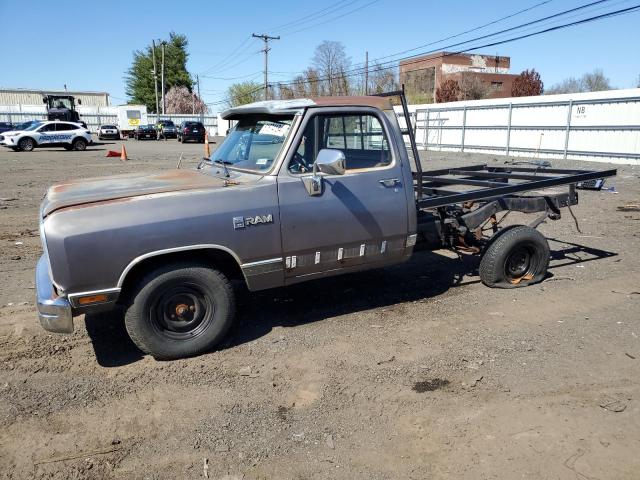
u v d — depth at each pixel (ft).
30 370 13.42
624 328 15.53
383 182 15.61
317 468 9.71
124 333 15.62
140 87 295.07
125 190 13.51
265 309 17.40
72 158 83.71
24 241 27.25
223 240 13.41
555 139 77.00
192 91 302.45
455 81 175.01
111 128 180.96
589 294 18.45
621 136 67.26
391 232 15.89
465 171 25.07
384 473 9.54
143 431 10.89
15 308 17.54
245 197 13.66
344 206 14.94
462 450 10.11
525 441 10.32
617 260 22.74
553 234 28.09
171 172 16.85
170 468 9.77
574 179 19.76
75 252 11.98
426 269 21.66
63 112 129.08
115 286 12.52
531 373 12.94
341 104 15.16
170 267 13.19
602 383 12.44
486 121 89.15
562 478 9.29
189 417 11.36
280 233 14.12
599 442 10.26
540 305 17.47
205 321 14.01
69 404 11.87
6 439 10.63
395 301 18.02
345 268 15.70
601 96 69.15
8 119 193.36
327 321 16.37
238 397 12.10
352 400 11.90
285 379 12.87
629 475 9.34
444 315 16.72
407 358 13.83
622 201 38.93
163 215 12.76
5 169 63.52
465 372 13.05
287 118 14.96
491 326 15.80
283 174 14.21
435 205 16.97
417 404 11.69
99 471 9.70
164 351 13.57
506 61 205.98
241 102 261.24
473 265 22.13
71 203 12.55
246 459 9.99
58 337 15.34
